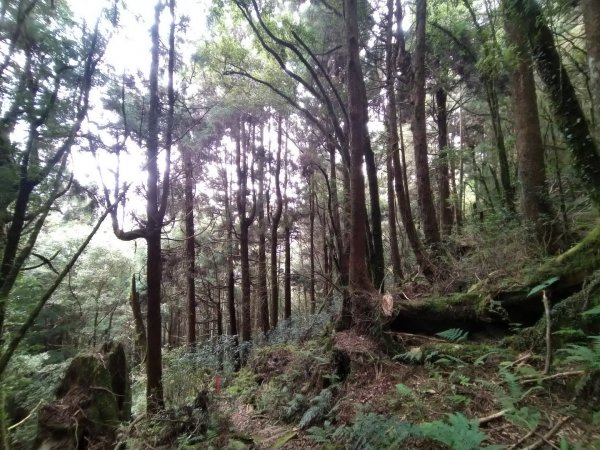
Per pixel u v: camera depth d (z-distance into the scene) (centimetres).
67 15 343
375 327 563
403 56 1080
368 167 744
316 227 2156
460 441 257
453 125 1870
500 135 870
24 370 690
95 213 591
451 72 1210
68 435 464
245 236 1611
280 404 610
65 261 1070
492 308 497
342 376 536
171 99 639
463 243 867
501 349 448
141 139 601
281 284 2092
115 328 1727
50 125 322
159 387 624
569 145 492
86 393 506
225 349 1250
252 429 555
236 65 1011
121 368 599
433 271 806
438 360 462
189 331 1527
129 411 598
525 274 526
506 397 335
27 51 305
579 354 324
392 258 1328
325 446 398
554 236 573
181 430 509
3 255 300
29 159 312
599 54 407
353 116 640
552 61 494
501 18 677
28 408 579
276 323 1677
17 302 467
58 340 1252
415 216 1773
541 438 290
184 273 1566
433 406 379
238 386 823
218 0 875
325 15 1011
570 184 643
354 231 632
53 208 365
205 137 1084
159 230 652
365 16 991
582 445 273
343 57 1036
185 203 1445
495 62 604
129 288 1711
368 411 410
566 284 451
